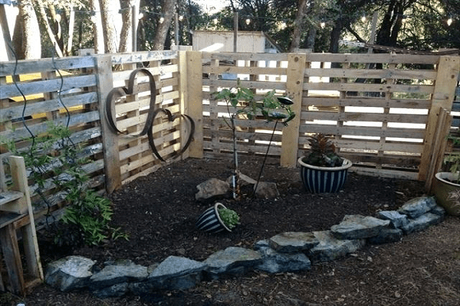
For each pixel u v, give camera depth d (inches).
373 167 177.2
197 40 493.4
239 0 697.6
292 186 159.2
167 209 136.6
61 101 119.3
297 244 105.1
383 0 525.7
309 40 556.1
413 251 113.4
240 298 93.4
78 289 93.6
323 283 99.7
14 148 96.0
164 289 95.8
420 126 221.9
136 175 166.1
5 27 141.9
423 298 92.7
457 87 156.3
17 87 103.3
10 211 87.1
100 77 134.7
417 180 169.3
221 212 120.2
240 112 147.8
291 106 175.9
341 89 170.1
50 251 107.7
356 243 114.1
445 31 510.6
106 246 110.1
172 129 189.0
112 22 285.7
